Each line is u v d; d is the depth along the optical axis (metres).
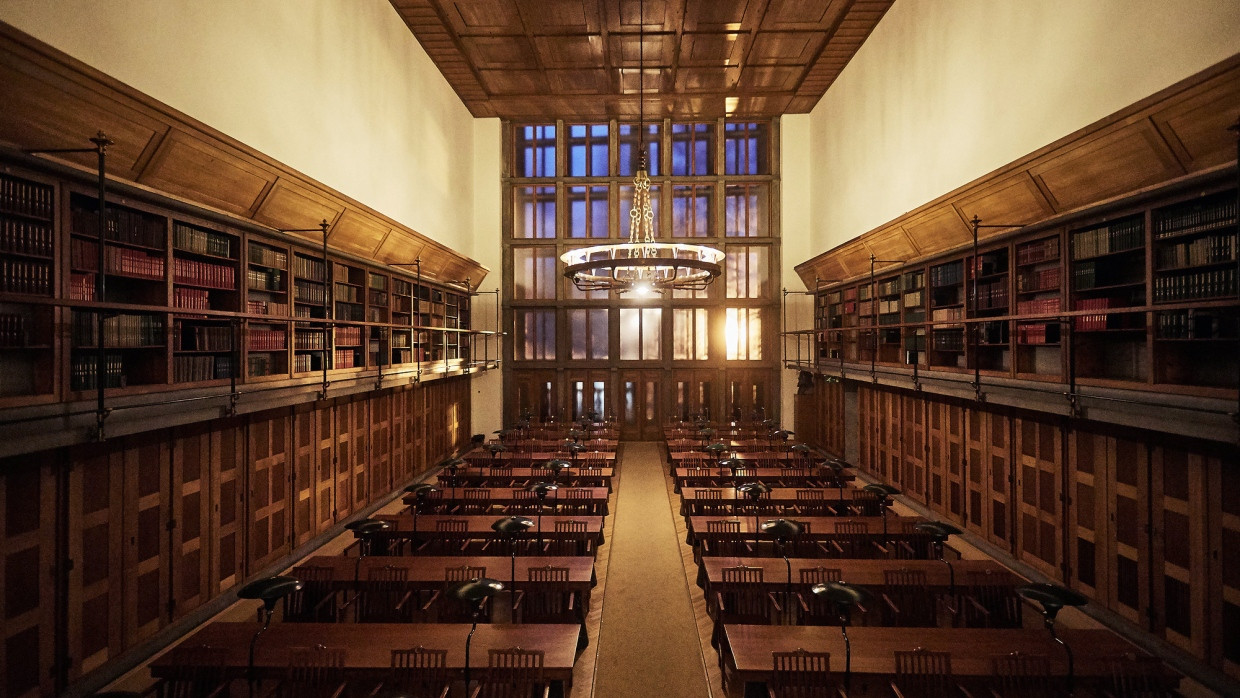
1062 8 6.57
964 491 8.85
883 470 11.82
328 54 8.80
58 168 4.39
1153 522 5.64
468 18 11.72
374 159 10.42
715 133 17.34
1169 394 4.86
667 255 7.20
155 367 5.53
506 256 17.23
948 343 8.73
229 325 6.44
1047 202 6.47
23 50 3.89
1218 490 5.03
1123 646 4.37
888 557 7.41
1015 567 7.47
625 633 6.09
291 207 7.41
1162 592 5.53
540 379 17.39
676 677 5.30
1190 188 4.74
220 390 6.14
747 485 6.06
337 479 9.19
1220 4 4.73
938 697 3.97
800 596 5.51
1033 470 7.30
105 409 4.45
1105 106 5.96
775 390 17.08
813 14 11.62
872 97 12.27
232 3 6.63
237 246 6.61
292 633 4.55
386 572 5.59
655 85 15.07
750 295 17.38
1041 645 4.41
